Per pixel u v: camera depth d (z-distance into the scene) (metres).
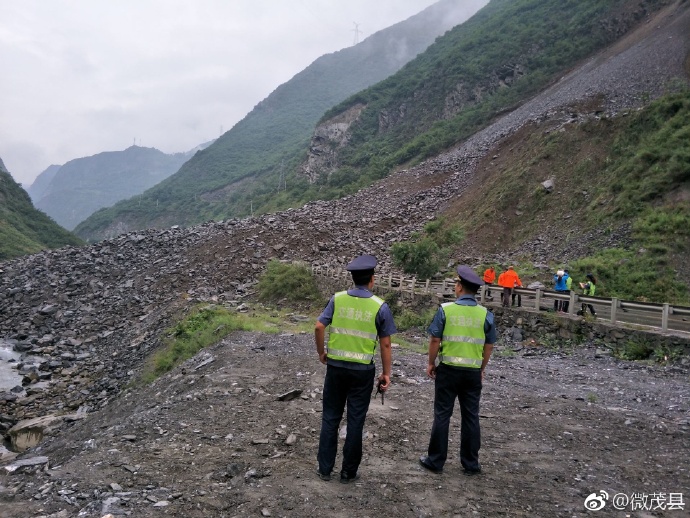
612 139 35.16
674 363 11.34
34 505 4.12
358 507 4.11
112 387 18.66
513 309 15.99
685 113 30.97
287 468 4.93
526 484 4.68
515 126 53.12
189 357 17.17
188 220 163.12
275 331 17.41
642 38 59.28
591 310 14.79
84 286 37.81
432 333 4.91
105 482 4.57
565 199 33.00
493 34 96.88
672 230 22.88
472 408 4.90
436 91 95.81
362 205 49.06
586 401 8.34
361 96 117.38
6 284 39.66
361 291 4.70
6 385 21.09
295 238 39.38
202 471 4.87
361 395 4.58
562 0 93.19
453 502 4.26
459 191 45.38
